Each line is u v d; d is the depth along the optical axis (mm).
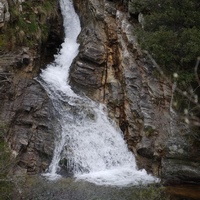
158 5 16359
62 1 23500
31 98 15867
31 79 17047
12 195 11703
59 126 15758
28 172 13859
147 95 15961
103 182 13453
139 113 15664
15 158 13500
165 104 15203
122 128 16422
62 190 12594
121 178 13914
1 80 15352
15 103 15250
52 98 16984
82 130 15984
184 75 13742
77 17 23453
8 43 17031
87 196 12234
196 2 15125
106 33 19344
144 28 16188
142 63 16766
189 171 13312
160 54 14359
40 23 19844
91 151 15430
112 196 12281
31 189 12539
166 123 14812
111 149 15727
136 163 14984
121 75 17484
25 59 16984
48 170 14320
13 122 14750
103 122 16578
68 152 14969
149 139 14852
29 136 14695
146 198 12227
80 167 14680
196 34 13727
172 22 15250
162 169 13758
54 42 21594
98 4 20812
